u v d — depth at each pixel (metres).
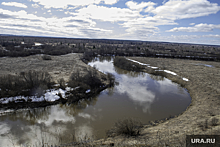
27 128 19.20
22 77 30.02
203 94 30.20
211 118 19.16
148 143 14.04
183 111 24.42
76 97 27.66
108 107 25.36
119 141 15.07
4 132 18.23
